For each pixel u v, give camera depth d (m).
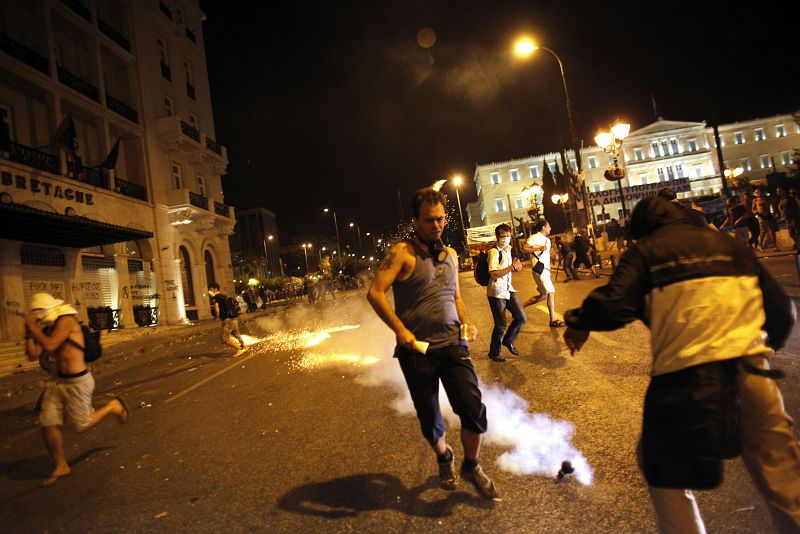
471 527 2.81
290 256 116.00
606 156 86.19
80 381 4.50
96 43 24.05
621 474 3.23
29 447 5.71
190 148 30.20
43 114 20.83
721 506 2.76
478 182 93.38
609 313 2.09
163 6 31.34
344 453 4.17
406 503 3.17
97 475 4.40
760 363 1.96
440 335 3.04
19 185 17.78
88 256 22.09
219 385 7.96
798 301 7.45
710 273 2.00
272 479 3.80
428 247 3.08
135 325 23.78
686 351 1.95
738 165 84.88
